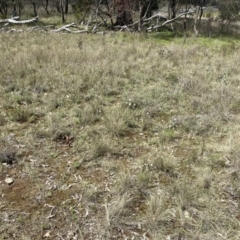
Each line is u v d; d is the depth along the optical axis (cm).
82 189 281
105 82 550
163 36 1191
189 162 324
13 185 283
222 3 1426
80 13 1464
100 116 425
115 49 803
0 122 393
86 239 231
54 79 551
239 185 288
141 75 604
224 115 431
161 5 1878
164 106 464
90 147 342
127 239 231
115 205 254
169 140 373
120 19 1385
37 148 343
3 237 228
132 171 308
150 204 256
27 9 2009
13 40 891
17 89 506
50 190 278
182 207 260
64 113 427
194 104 470
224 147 347
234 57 779
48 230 237
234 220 248
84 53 709
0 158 316
